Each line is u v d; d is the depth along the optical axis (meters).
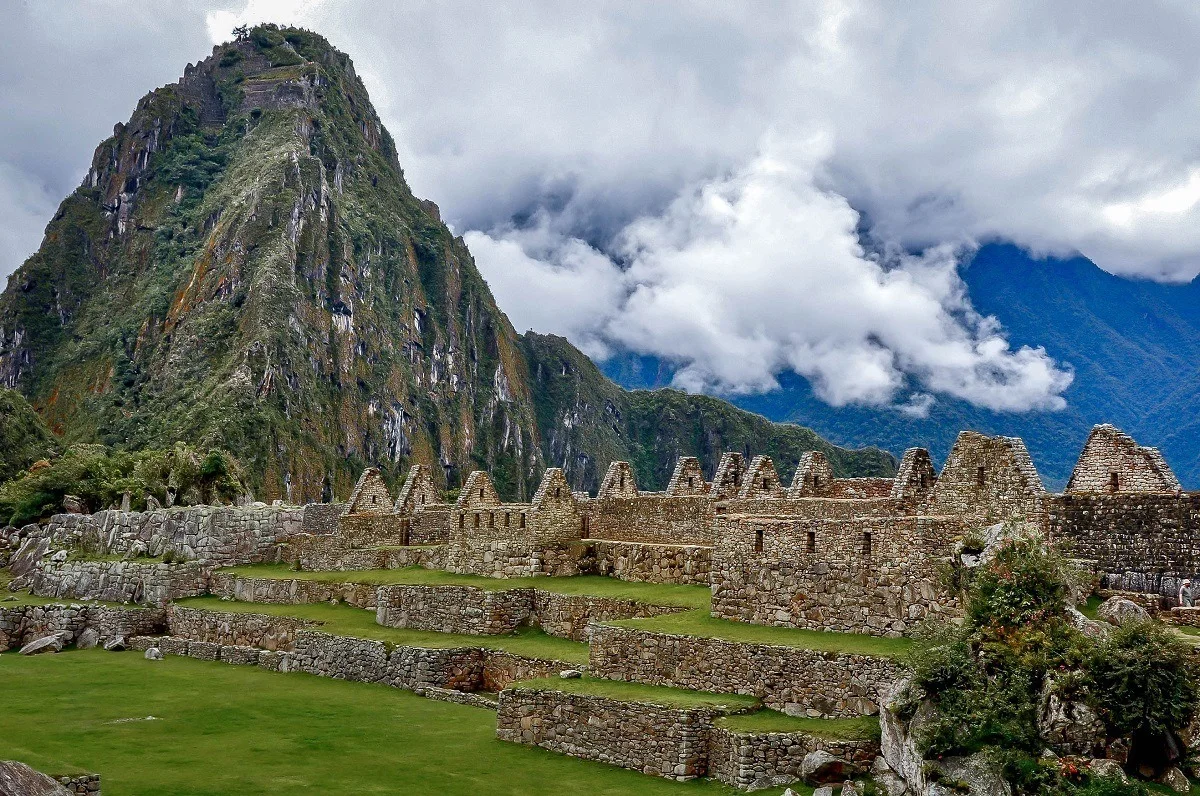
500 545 63.97
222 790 36.78
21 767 29.80
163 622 77.75
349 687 56.00
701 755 38.28
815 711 38.25
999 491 41.91
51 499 120.56
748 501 54.78
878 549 40.91
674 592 53.28
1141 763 30.98
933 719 32.69
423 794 36.84
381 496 87.56
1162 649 31.44
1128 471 41.53
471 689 53.97
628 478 69.44
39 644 73.12
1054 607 35.06
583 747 41.25
